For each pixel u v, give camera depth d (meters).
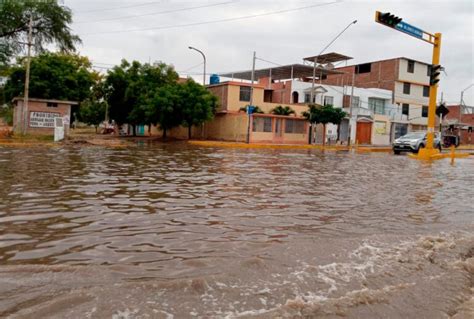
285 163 16.27
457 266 4.10
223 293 3.18
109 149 19.97
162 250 4.33
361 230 5.52
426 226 5.91
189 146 26.78
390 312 3.04
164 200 7.16
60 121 24.08
